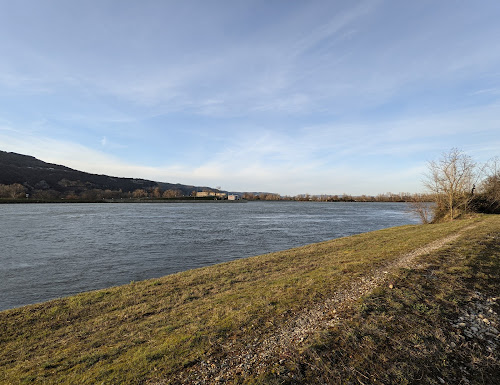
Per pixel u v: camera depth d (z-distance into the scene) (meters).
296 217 60.97
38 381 5.48
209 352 5.89
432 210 35.78
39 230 36.06
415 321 6.48
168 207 107.12
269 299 8.62
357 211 86.31
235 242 27.70
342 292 8.62
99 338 7.41
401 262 11.49
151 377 5.20
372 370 5.06
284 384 4.78
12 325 8.62
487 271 9.35
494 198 33.25
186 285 11.98
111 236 31.30
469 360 5.35
